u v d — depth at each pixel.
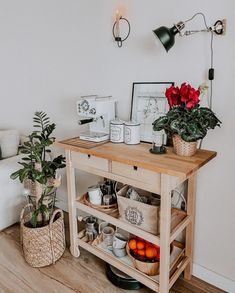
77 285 1.71
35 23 2.36
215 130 1.53
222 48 1.42
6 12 2.59
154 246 1.60
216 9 1.40
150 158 1.40
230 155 1.51
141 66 1.76
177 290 1.67
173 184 1.31
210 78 1.47
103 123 1.85
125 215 1.55
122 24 1.79
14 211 2.36
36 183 1.90
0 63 2.83
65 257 1.98
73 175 1.79
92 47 2.00
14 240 2.19
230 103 1.45
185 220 1.59
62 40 2.20
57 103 2.39
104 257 1.74
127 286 1.65
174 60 1.61
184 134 1.34
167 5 1.57
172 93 1.40
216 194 1.60
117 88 1.92
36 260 1.84
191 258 1.72
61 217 1.96
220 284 1.68
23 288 1.69
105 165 1.55
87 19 1.98
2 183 2.22
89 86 2.10
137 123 1.69
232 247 1.60
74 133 2.32
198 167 1.30
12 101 2.85
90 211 1.75
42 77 2.46
